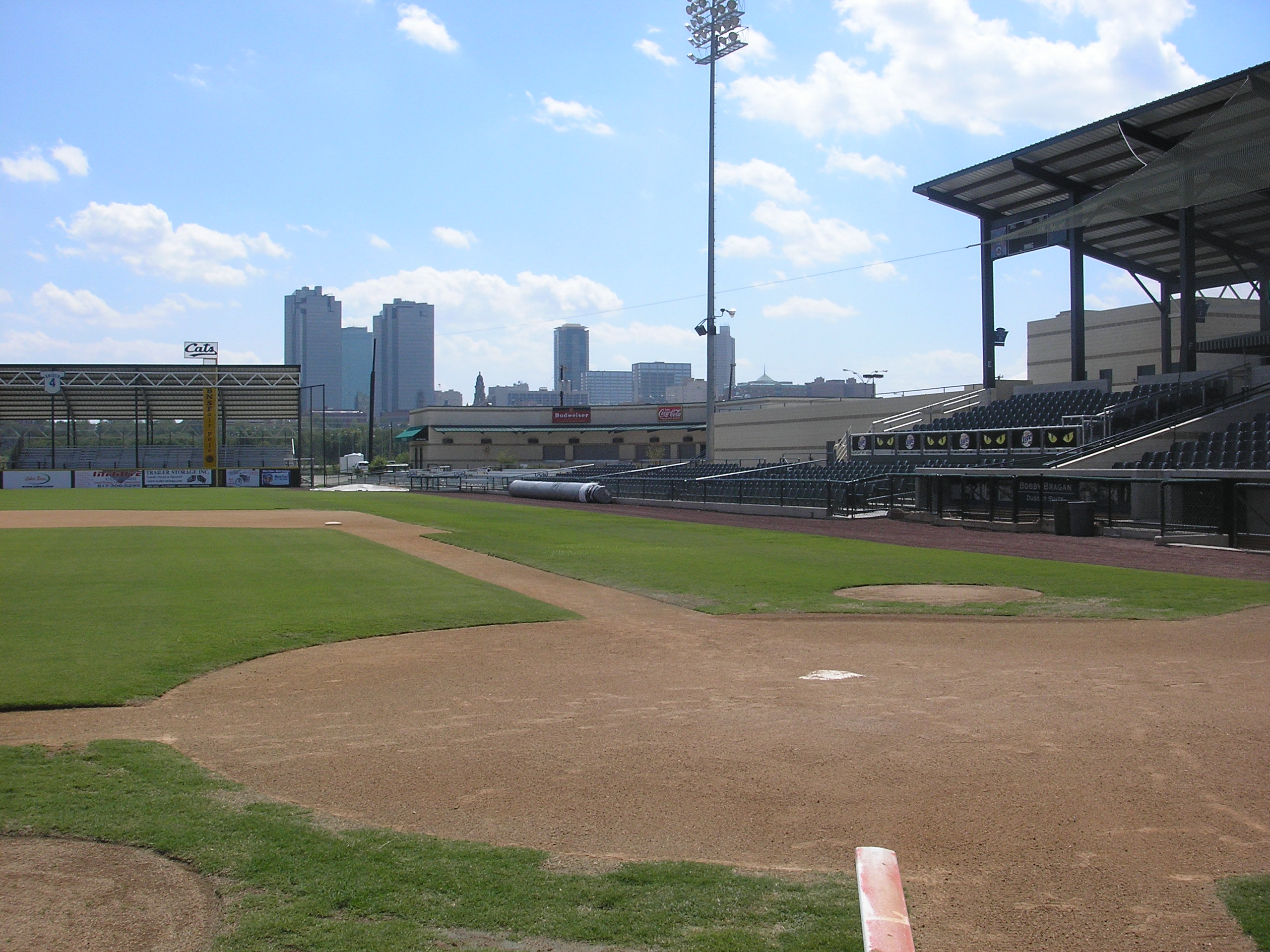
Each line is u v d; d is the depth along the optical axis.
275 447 81.44
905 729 8.23
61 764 7.17
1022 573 19.52
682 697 9.54
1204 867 5.37
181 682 10.16
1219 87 29.08
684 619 14.54
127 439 88.06
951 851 5.62
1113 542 25.80
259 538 28.33
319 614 14.54
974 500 32.34
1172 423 32.97
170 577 18.73
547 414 105.38
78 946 4.47
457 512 42.47
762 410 66.19
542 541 27.53
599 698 9.52
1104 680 10.09
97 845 5.63
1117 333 48.34
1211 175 32.38
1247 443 28.22
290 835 5.79
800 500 38.88
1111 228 39.09
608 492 50.78
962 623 14.02
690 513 42.09
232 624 13.49
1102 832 5.89
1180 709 8.80
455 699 9.51
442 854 5.52
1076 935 4.61
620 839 5.81
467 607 15.48
